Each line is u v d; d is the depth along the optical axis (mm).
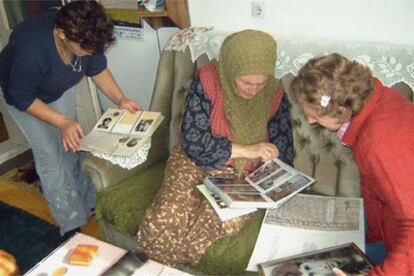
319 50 1492
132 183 1650
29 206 2211
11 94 1583
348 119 1011
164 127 1811
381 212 1216
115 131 1580
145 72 2338
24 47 1491
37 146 1780
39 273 1119
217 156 1467
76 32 1345
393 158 914
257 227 1406
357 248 1183
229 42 1407
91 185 2070
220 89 1486
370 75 981
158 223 1367
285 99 1546
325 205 1457
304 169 1586
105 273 1097
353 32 1560
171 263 1385
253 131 1517
